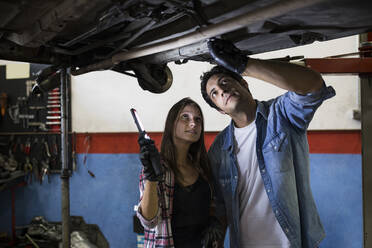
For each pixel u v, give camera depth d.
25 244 3.64
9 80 3.96
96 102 3.69
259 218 1.36
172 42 0.97
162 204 1.34
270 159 1.32
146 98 3.55
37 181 3.86
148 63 1.58
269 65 1.00
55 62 1.49
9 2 0.87
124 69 1.58
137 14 0.85
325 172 2.94
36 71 3.89
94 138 3.71
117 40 1.21
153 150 1.22
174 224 1.38
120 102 3.62
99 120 3.69
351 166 2.88
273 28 1.05
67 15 0.87
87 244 3.49
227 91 1.38
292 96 1.19
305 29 1.03
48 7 0.91
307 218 1.32
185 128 1.46
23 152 3.90
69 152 3.75
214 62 1.59
